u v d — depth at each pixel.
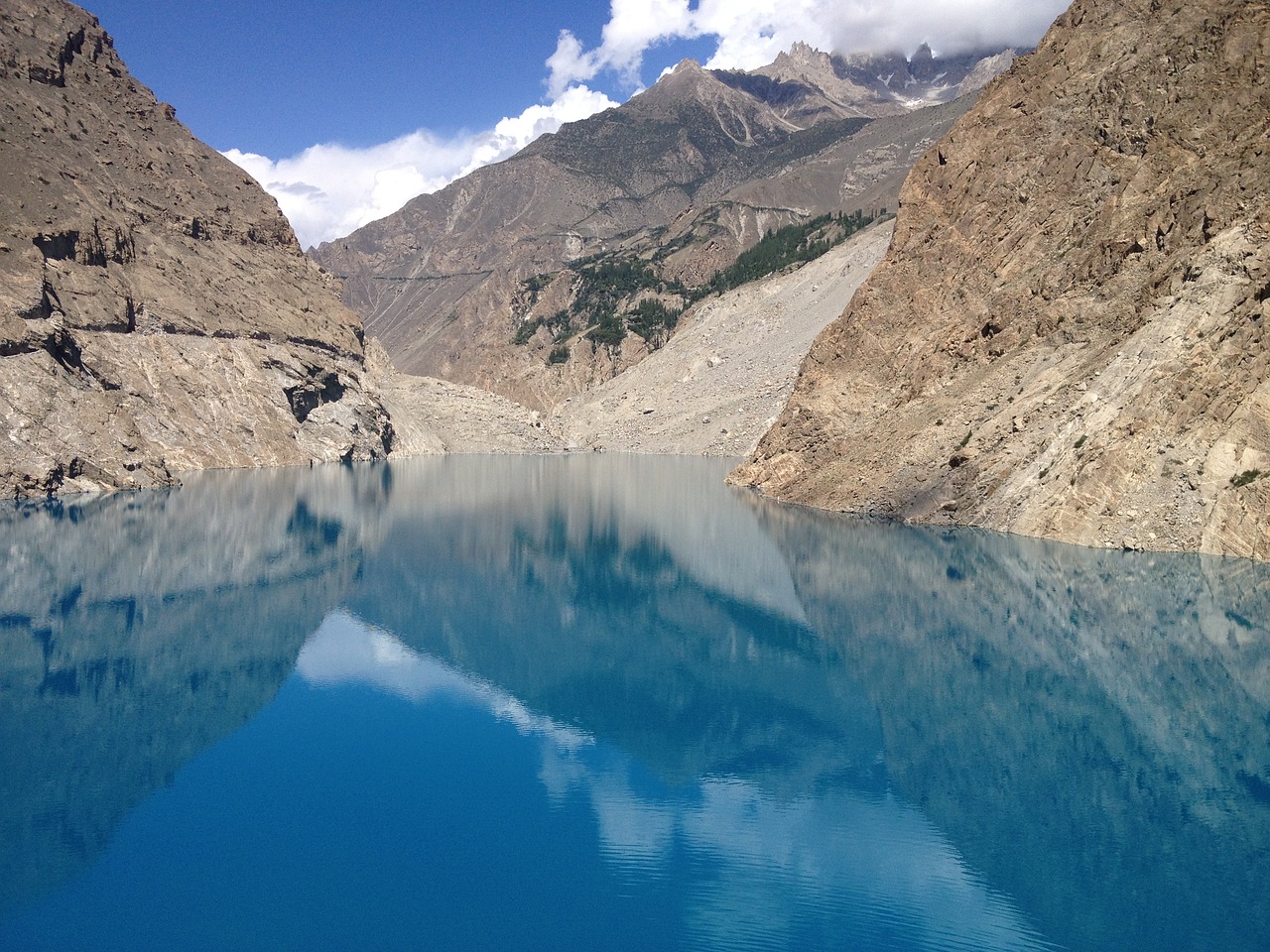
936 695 34.19
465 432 163.38
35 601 47.19
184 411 110.25
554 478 112.75
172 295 117.75
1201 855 22.83
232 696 35.34
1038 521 55.97
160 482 92.06
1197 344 51.09
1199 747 28.59
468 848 24.33
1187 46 63.78
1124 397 53.41
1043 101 76.31
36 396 86.81
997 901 21.42
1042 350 64.00
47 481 82.00
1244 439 49.00
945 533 60.31
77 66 138.38
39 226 103.06
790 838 24.55
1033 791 26.52
